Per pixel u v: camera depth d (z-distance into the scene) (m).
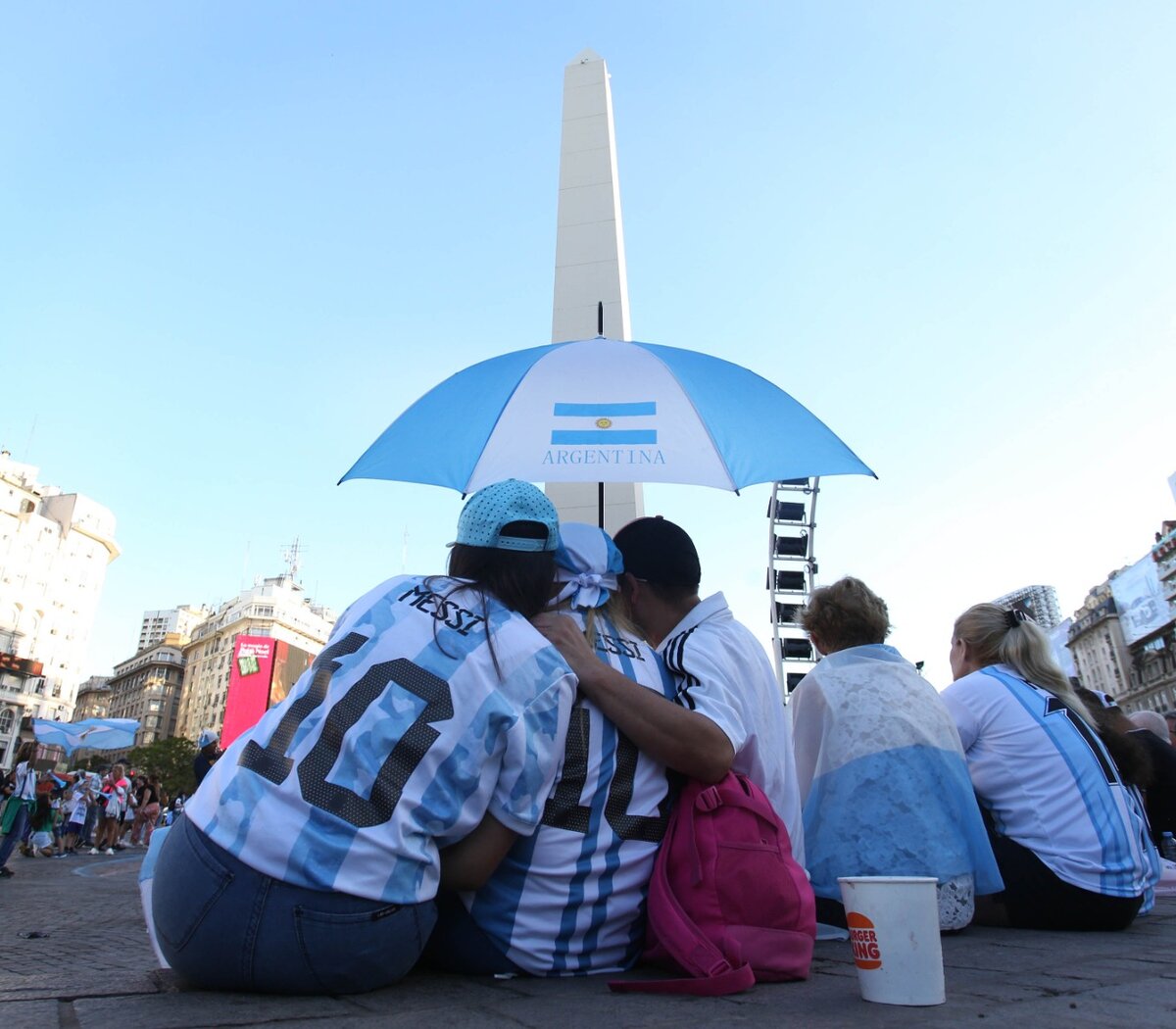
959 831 2.85
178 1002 1.64
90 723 21.66
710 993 1.73
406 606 1.90
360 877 1.61
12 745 74.00
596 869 1.92
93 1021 1.48
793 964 1.90
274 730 1.75
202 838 1.66
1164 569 86.50
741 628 2.38
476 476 2.97
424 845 1.71
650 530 2.56
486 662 1.80
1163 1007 1.63
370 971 1.66
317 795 1.64
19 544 76.69
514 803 1.78
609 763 1.98
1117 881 2.94
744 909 1.91
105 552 88.88
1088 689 4.04
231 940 1.61
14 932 3.93
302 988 1.66
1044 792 3.07
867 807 2.81
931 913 1.69
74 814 15.09
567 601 2.22
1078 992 1.82
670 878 1.97
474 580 2.02
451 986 1.80
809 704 3.06
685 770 2.00
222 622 109.06
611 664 2.11
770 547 13.75
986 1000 1.72
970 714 3.26
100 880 8.53
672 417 3.03
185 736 109.25
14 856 14.00
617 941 1.97
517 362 3.33
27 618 77.12
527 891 1.89
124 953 3.04
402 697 1.74
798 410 3.27
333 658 1.81
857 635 3.13
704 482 2.86
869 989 1.67
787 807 2.41
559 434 3.01
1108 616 99.69
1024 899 3.05
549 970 1.89
